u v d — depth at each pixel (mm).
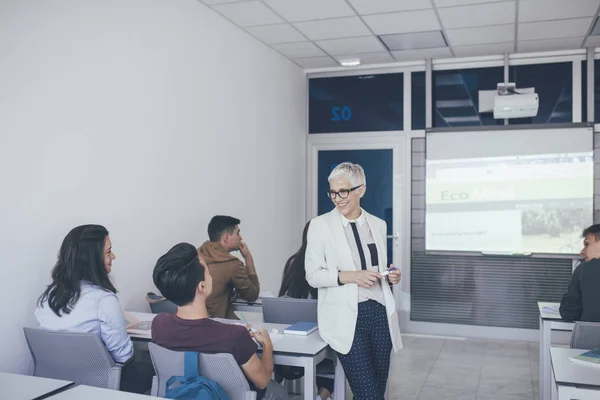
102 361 2475
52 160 3146
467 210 6238
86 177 3398
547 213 5988
